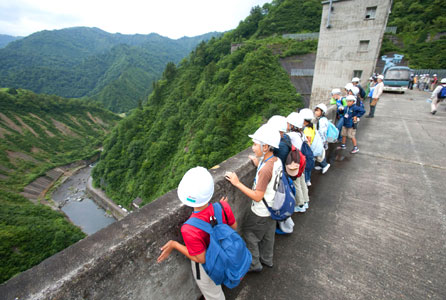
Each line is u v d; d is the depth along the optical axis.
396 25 38.81
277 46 43.06
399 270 2.34
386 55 31.80
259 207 2.04
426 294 2.07
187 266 1.74
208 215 1.52
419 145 5.95
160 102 65.88
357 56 19.23
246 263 1.59
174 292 1.69
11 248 29.52
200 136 40.16
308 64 37.75
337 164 5.04
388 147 5.91
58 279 1.09
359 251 2.61
